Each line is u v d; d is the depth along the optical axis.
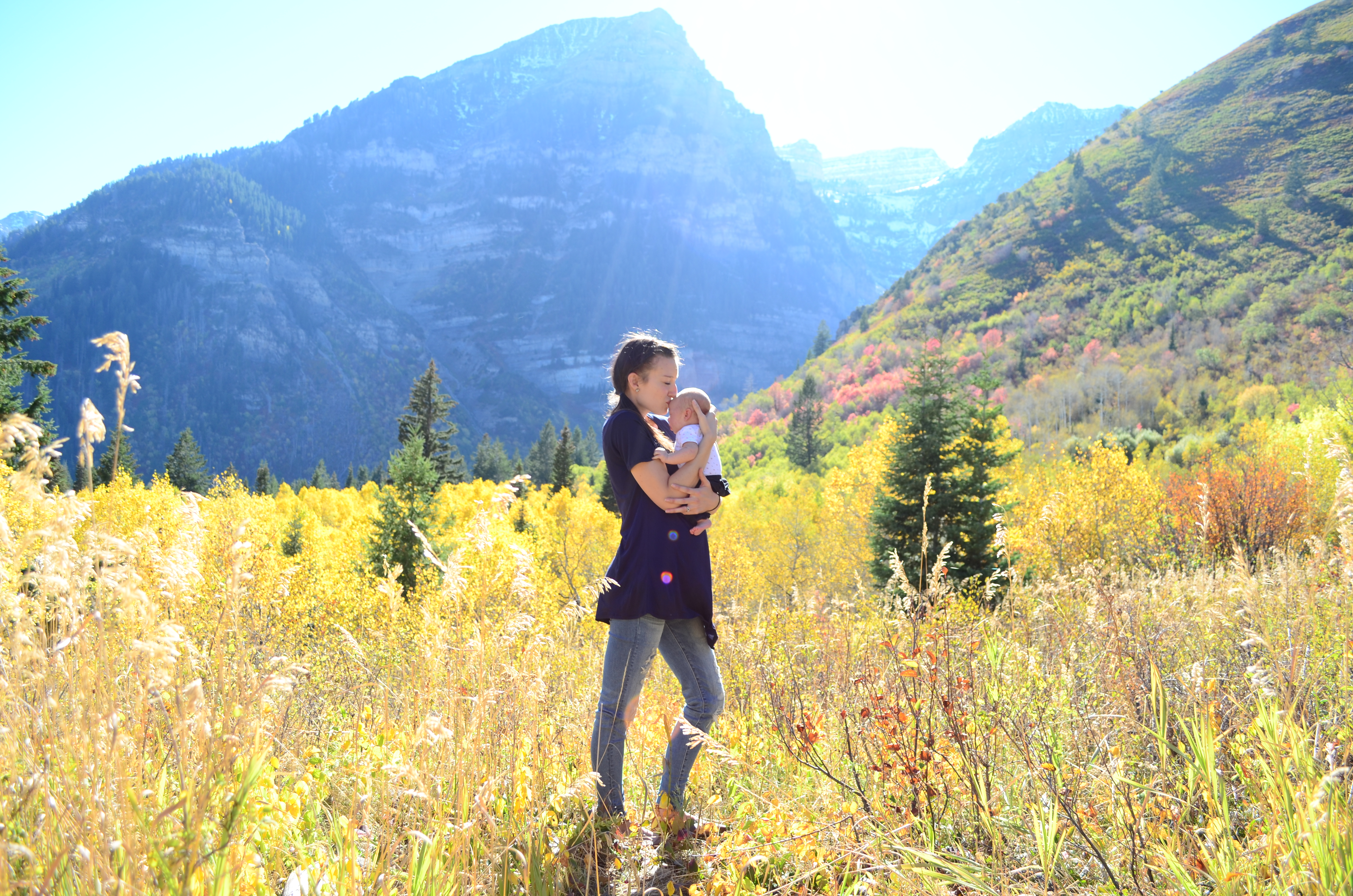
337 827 2.10
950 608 2.85
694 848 2.31
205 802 1.35
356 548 20.34
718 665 3.96
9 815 1.39
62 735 1.46
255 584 2.98
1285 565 3.85
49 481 1.45
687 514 2.61
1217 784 1.99
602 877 2.16
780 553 28.34
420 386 50.16
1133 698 2.54
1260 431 26.92
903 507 17.27
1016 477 25.03
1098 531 12.17
